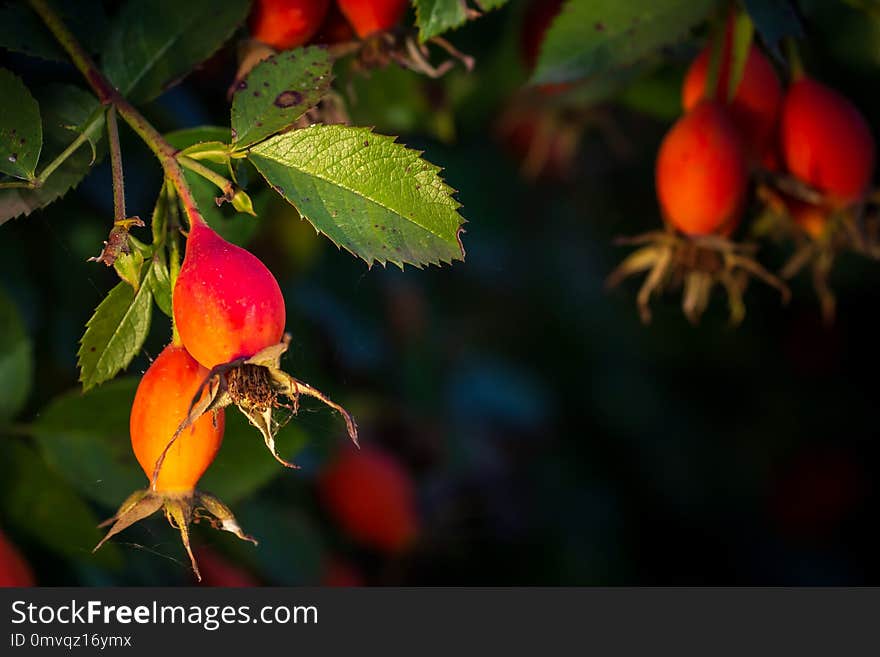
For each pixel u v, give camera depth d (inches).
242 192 18.8
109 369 19.1
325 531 25.1
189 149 18.9
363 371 27.9
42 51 19.5
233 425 20.7
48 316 22.7
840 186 21.4
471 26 23.9
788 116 21.4
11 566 20.2
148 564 22.1
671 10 21.0
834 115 21.4
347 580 24.5
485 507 29.8
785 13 20.7
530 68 23.6
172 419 18.7
